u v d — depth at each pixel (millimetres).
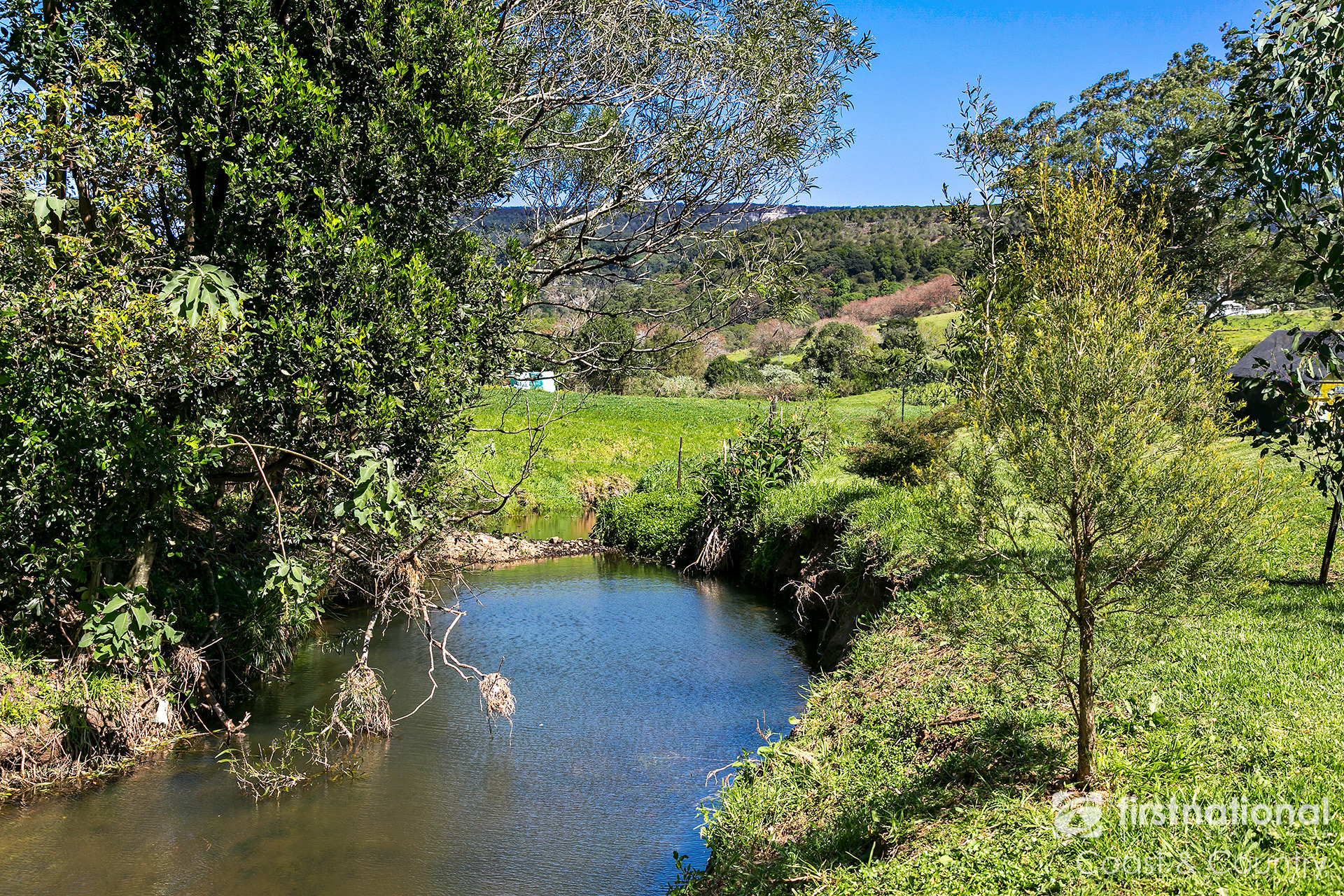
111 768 9008
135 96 8969
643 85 12852
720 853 6812
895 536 12742
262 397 8984
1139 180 24828
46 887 6906
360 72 9734
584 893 6910
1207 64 34438
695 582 19484
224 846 7598
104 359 8203
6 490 8625
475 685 12203
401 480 9273
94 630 8078
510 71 12094
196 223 10117
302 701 11367
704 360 69562
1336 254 5496
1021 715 6949
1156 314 5672
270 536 11266
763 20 12844
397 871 7207
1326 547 9258
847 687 9609
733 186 13508
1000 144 10969
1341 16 5137
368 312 8961
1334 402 5914
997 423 5832
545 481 30812
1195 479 5297
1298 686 6621
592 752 9766
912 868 5160
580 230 14141
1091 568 5480
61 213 6695
